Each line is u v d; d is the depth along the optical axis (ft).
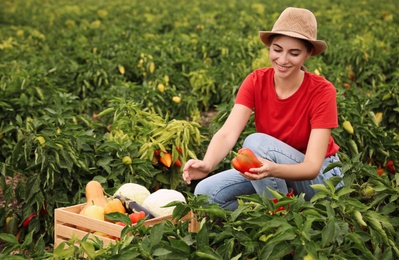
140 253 12.53
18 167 18.89
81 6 73.00
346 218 14.42
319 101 15.40
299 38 14.87
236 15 61.93
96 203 16.28
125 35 48.44
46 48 43.27
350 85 32.91
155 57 35.45
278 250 12.59
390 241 14.15
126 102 22.53
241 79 33.22
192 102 29.27
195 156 19.67
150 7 72.13
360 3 78.69
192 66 36.58
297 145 16.06
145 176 19.26
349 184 15.30
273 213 13.91
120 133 20.61
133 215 15.11
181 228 13.52
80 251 13.05
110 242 13.26
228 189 16.47
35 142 18.48
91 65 33.94
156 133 19.93
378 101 24.53
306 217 13.24
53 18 61.72
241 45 41.27
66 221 15.15
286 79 15.60
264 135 15.70
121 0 83.41
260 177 14.29
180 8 71.31
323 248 12.84
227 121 16.15
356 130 21.71
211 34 46.75
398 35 46.96
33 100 25.57
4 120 24.14
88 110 29.30
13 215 19.33
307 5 73.92
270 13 68.03
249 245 12.99
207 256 12.31
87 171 18.97
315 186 14.51
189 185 20.33
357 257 12.78
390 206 15.31
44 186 18.17
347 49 39.52
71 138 19.27
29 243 13.85
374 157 22.21
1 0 78.74
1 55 40.29
